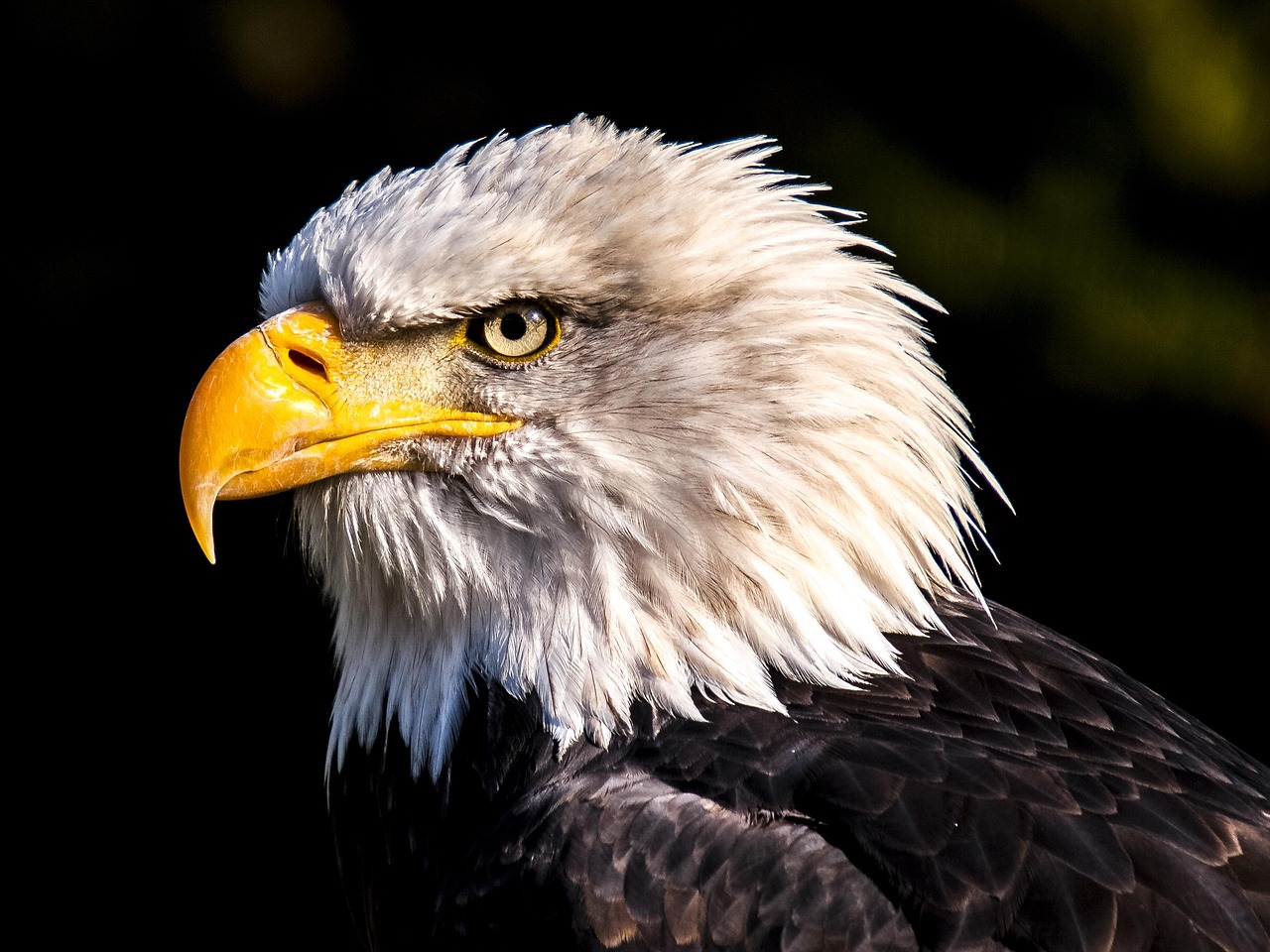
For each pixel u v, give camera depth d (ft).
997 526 53.26
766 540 23.75
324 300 25.00
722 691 23.52
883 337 24.97
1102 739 22.84
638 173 24.48
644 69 55.67
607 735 23.20
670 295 24.11
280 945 52.44
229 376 24.45
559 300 24.17
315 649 56.13
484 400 24.48
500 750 24.00
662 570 23.76
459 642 24.85
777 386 24.12
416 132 57.06
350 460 24.58
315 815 53.98
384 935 26.08
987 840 20.66
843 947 20.16
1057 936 19.71
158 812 54.44
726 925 20.58
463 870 22.85
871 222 51.16
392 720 25.90
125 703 56.03
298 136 58.08
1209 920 19.95
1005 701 23.44
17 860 53.47
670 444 23.97
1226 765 23.90
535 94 56.75
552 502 24.23
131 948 52.65
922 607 24.58
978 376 51.31
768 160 52.31
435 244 24.13
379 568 25.48
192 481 24.25
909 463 24.71
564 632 23.93
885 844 20.74
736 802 21.66
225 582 56.95
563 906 21.35
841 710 23.11
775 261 24.56
